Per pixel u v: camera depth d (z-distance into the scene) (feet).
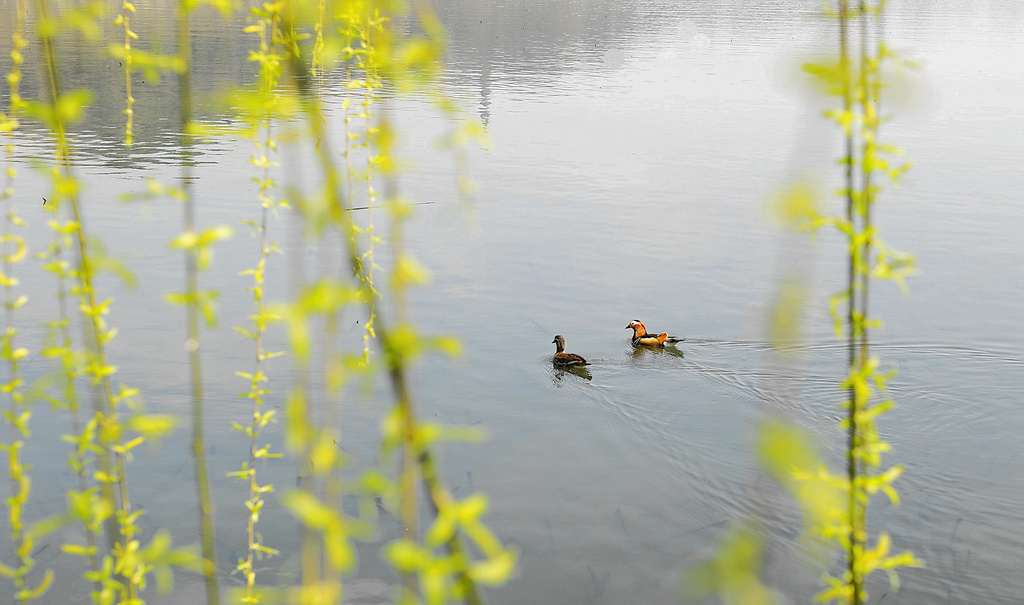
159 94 123.75
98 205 75.66
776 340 8.33
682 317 58.18
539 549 33.63
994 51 204.95
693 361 51.44
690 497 37.11
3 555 32.14
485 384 47.88
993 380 48.91
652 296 61.67
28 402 14.80
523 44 214.28
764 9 347.15
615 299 61.00
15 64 13.34
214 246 66.18
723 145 109.81
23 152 89.45
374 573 31.60
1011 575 32.40
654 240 73.51
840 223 10.34
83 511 14.67
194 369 17.16
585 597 30.89
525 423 43.75
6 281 15.08
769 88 153.89
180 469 37.70
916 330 55.77
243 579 30.81
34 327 51.52
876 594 30.96
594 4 362.94
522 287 62.44
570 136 113.29
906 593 31.12
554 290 62.18
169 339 50.60
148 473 37.32
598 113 129.18
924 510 36.50
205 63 145.18
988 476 39.11
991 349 53.16
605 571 32.32
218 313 54.24
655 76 165.89
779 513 34.91
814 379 48.24
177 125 107.04
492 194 86.02
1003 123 124.16
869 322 10.69
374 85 10.25
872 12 9.62
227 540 33.19
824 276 63.87
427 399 45.93
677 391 47.39
